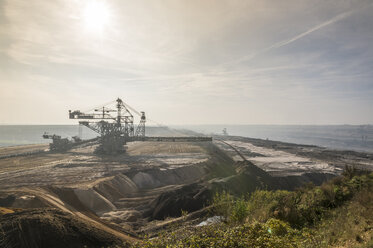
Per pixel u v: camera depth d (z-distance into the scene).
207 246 5.96
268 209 10.12
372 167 77.62
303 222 9.01
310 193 11.30
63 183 43.75
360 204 8.68
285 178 57.88
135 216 31.30
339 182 12.42
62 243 13.96
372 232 6.25
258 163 82.75
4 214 16.84
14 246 13.18
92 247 14.52
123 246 15.36
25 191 32.88
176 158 82.00
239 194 34.97
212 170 65.25
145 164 68.56
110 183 45.75
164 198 34.53
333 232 7.18
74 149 105.81
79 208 32.72
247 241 5.74
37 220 15.05
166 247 6.52
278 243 5.73
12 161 73.06
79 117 87.69
